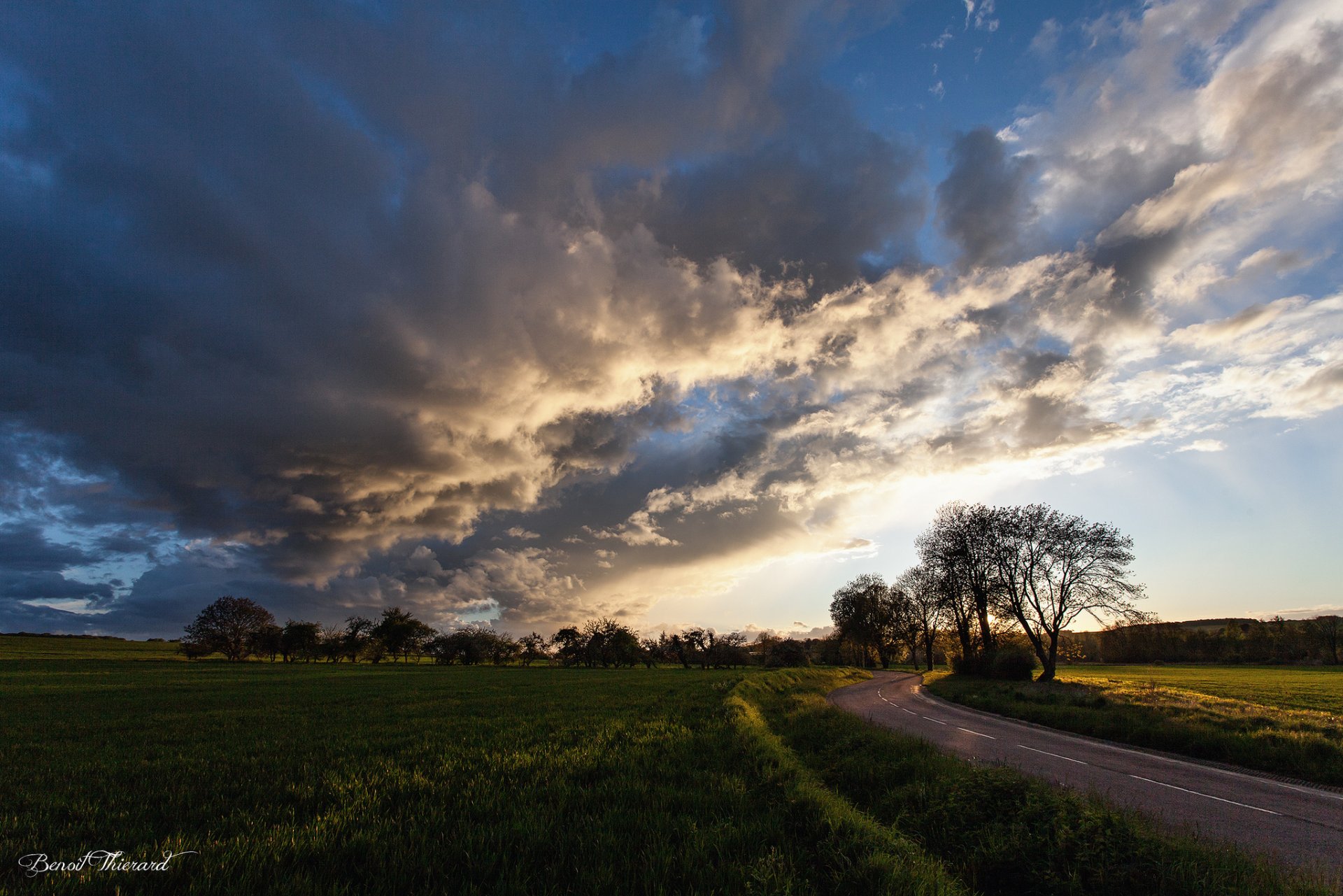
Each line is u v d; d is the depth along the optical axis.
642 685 42.66
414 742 15.34
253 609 124.06
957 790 8.84
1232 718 18.59
